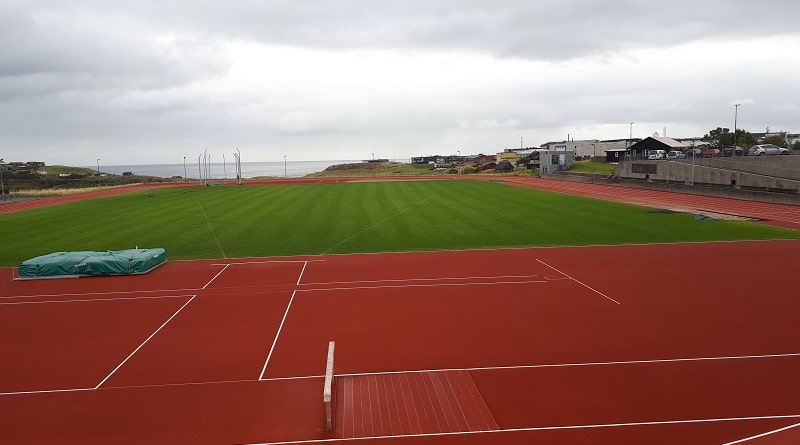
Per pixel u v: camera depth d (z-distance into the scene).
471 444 9.25
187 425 10.09
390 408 10.59
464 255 25.17
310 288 19.86
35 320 16.50
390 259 24.62
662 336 14.28
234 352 13.70
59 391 11.63
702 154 56.84
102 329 15.61
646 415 10.12
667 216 35.91
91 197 60.28
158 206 47.28
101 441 9.58
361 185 69.38
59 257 22.58
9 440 9.66
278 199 51.50
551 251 25.73
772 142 62.84
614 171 71.31
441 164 150.50
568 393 11.09
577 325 15.30
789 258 23.25
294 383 11.83
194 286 20.33
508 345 13.84
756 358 12.73
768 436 9.35
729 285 19.20
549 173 83.00
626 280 20.17
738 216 34.97
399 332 14.97
